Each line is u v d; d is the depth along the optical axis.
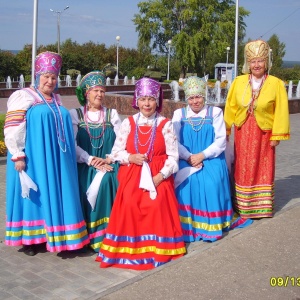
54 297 3.74
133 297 3.72
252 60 5.35
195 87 5.11
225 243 4.83
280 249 4.69
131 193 4.43
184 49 47.19
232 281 4.01
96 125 4.85
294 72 50.59
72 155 4.52
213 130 5.15
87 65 44.41
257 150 5.41
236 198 5.55
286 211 5.86
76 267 4.33
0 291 3.83
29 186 4.29
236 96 5.47
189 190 4.98
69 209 4.39
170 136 4.64
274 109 5.41
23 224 4.45
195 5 46.62
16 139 4.28
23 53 40.84
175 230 4.50
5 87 27.34
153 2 49.22
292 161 9.30
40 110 4.33
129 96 16.89
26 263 4.40
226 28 46.84
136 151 4.58
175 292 3.81
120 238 4.38
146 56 51.56
